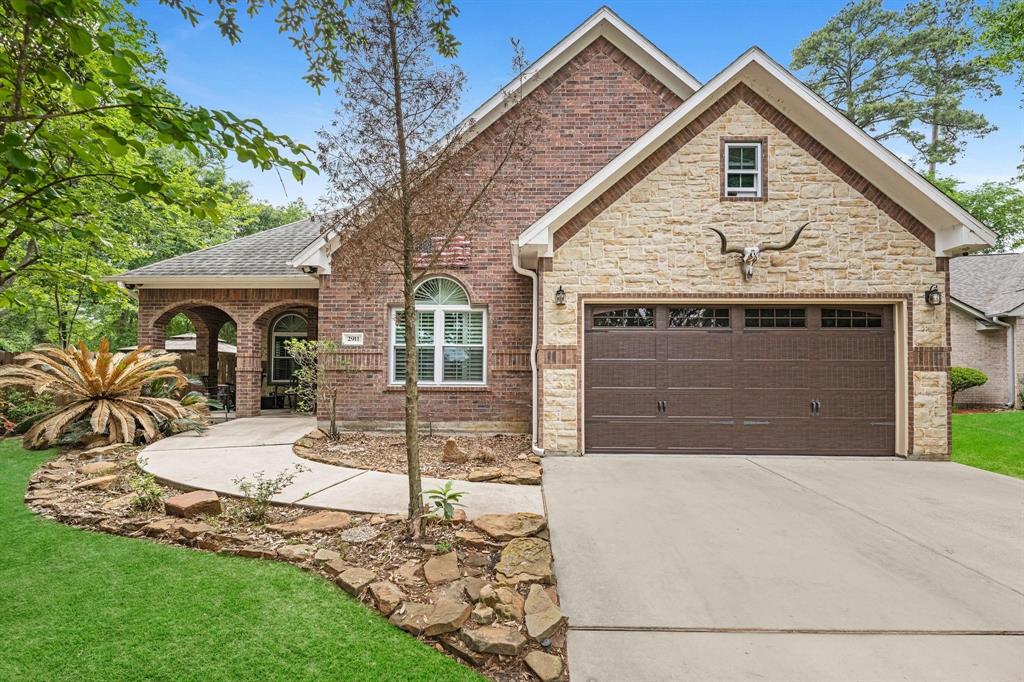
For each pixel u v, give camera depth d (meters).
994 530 5.32
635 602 3.78
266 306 12.88
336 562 4.14
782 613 3.65
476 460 8.19
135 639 3.15
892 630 3.45
